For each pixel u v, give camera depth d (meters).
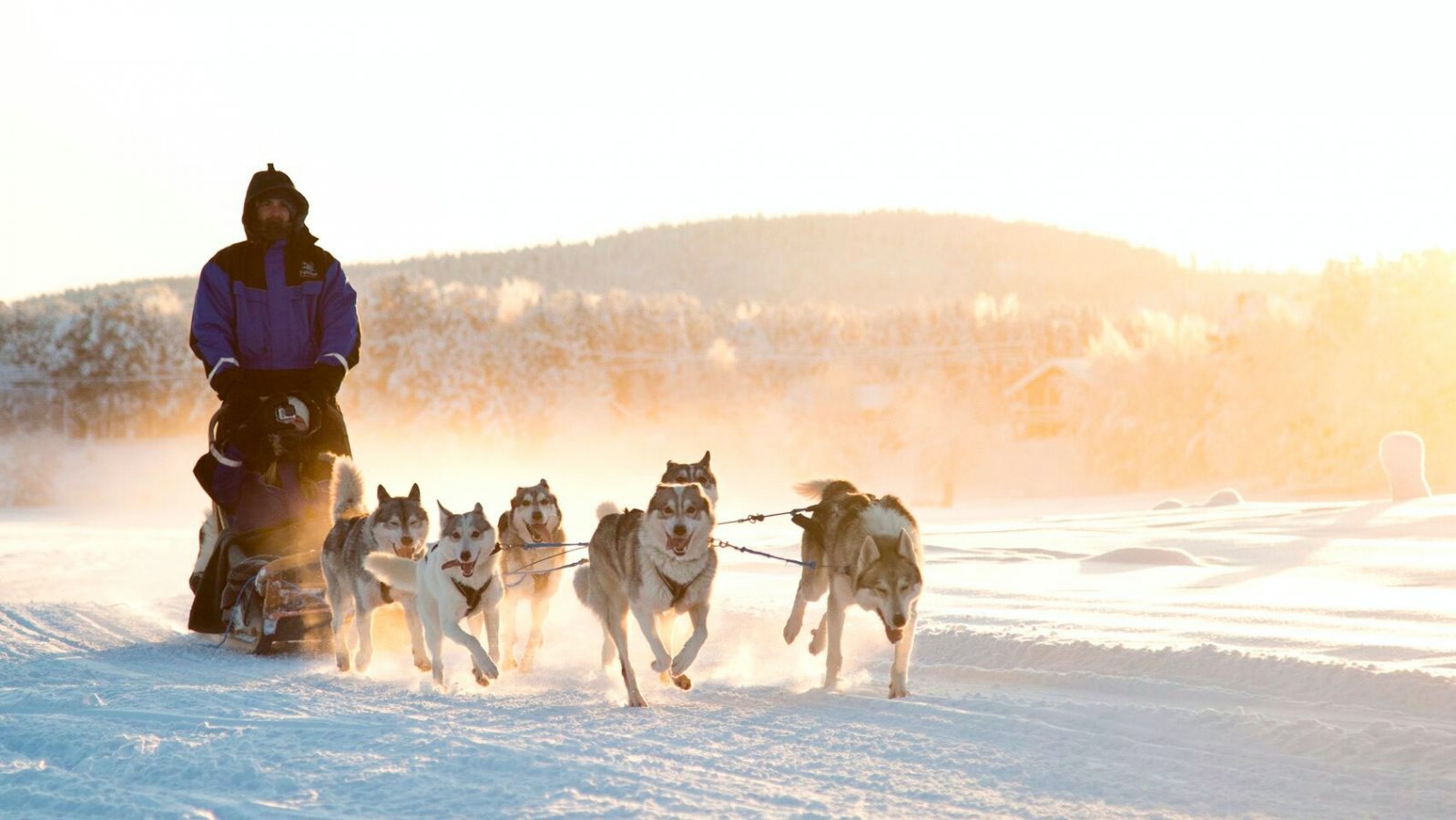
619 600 10.33
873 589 9.73
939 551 23.58
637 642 13.50
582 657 12.94
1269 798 6.55
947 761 7.43
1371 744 7.44
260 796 6.80
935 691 9.95
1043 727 8.31
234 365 13.84
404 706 9.55
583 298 110.06
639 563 9.98
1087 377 86.94
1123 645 10.47
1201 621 12.45
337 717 9.06
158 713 9.27
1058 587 16.66
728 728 8.54
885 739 8.07
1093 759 7.44
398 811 6.43
